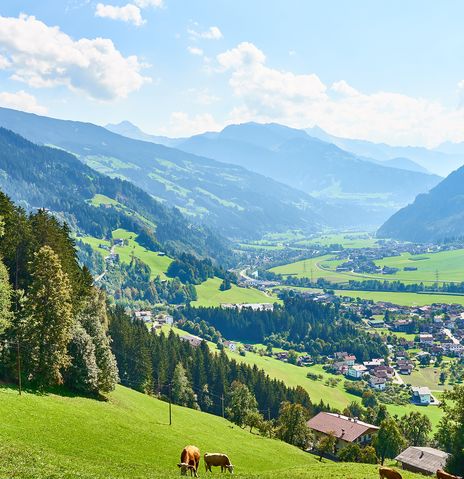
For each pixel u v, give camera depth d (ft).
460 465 273.33
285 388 595.88
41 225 326.03
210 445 264.93
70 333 282.15
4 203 308.19
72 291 316.19
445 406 282.97
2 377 250.37
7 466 121.80
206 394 526.98
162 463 196.44
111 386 310.24
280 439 417.69
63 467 134.82
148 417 308.40
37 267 261.03
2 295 251.39
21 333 253.44
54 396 260.01
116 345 450.71
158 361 502.38
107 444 203.10
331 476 163.53
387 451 408.67
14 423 191.62
